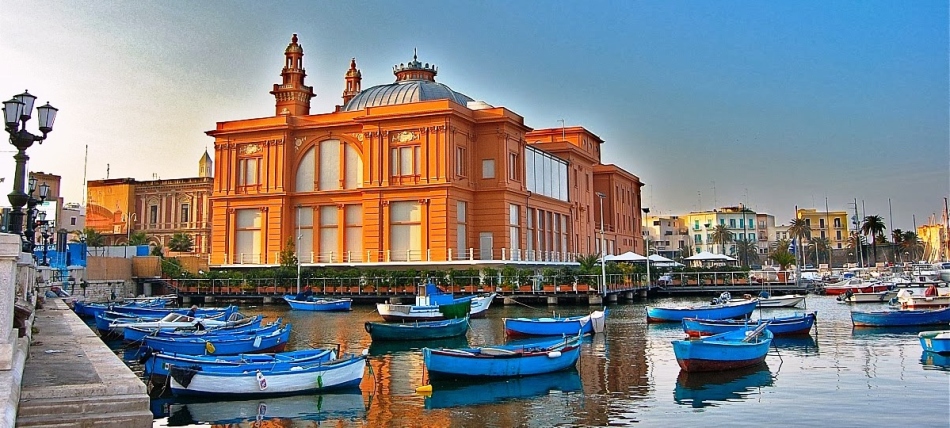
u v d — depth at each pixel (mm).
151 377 24078
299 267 69125
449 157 73500
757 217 190750
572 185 99938
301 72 94375
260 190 81062
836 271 136875
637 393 24781
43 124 24688
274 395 23562
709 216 186125
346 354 34281
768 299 62594
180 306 67438
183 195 120375
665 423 20578
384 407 22766
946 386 25625
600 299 64688
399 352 35469
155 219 121438
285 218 79312
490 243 77000
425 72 92000
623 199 124750
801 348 35969
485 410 22391
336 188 78812
